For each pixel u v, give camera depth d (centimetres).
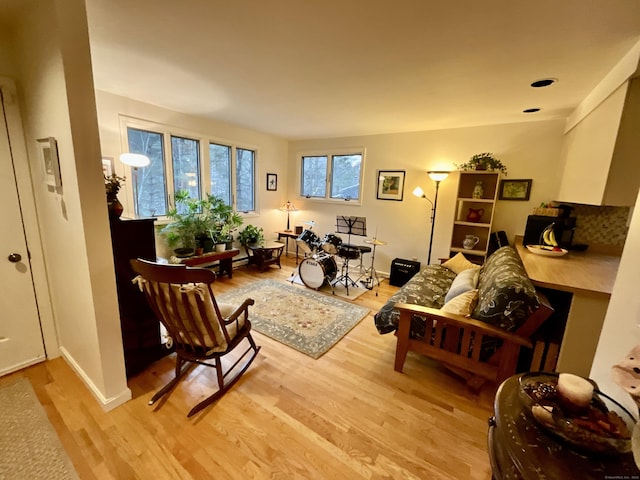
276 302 350
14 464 140
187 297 161
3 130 184
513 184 366
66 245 175
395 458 151
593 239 307
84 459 143
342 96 285
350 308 341
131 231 194
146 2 146
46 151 166
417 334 218
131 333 203
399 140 445
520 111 311
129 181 336
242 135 471
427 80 235
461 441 162
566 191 293
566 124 326
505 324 179
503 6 139
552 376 92
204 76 246
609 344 92
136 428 162
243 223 497
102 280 162
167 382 201
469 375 202
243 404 184
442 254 432
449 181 412
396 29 164
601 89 216
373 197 481
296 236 521
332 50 192
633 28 151
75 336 194
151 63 221
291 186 577
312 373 219
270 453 150
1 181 187
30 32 154
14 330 202
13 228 195
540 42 170
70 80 137
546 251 262
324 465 145
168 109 361
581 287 171
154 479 135
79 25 137
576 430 68
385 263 484
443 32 164
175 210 376
